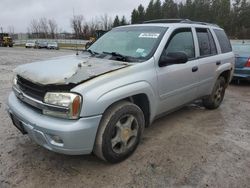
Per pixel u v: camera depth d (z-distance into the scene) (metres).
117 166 3.32
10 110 3.42
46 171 3.18
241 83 9.20
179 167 3.32
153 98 3.68
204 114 5.39
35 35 75.00
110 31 4.80
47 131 2.83
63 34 72.94
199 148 3.84
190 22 4.86
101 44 4.47
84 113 2.82
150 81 3.57
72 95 2.79
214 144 3.99
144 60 3.65
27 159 3.42
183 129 4.54
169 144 3.94
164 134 4.30
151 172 3.21
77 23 63.22
